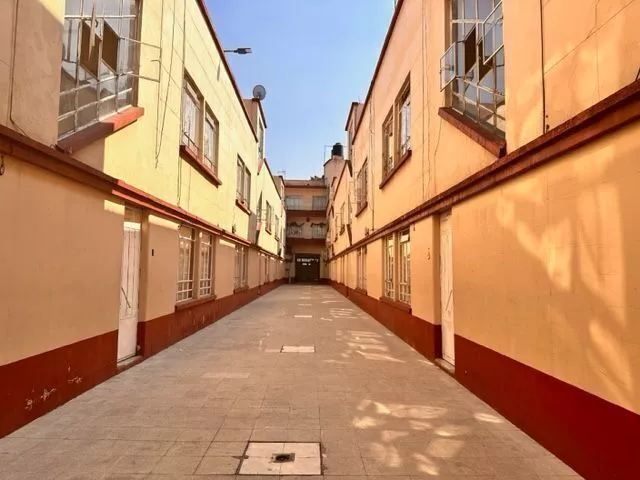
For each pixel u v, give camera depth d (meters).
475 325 5.04
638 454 2.54
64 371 4.50
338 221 25.48
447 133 6.22
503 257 4.32
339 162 39.41
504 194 4.31
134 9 6.47
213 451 3.44
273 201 27.05
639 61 2.59
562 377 3.30
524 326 3.89
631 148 2.64
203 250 10.54
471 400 4.85
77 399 4.66
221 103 11.69
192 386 5.29
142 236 6.75
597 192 2.93
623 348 2.67
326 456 3.38
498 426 4.04
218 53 11.17
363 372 6.12
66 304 4.50
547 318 3.52
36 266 3.98
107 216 5.38
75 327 4.69
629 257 2.64
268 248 24.27
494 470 3.17
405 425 4.06
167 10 7.54
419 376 5.93
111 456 3.32
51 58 4.14
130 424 3.99
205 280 10.83
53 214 4.24
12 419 3.72
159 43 7.20
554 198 3.44
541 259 3.62
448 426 4.04
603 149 2.88
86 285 4.90
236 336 9.20
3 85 3.52
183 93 8.54
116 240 5.62
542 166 3.61
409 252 8.67
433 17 6.97
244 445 3.56
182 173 8.48
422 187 7.54
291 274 39.47
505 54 4.36
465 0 5.99
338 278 26.09
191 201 9.11
